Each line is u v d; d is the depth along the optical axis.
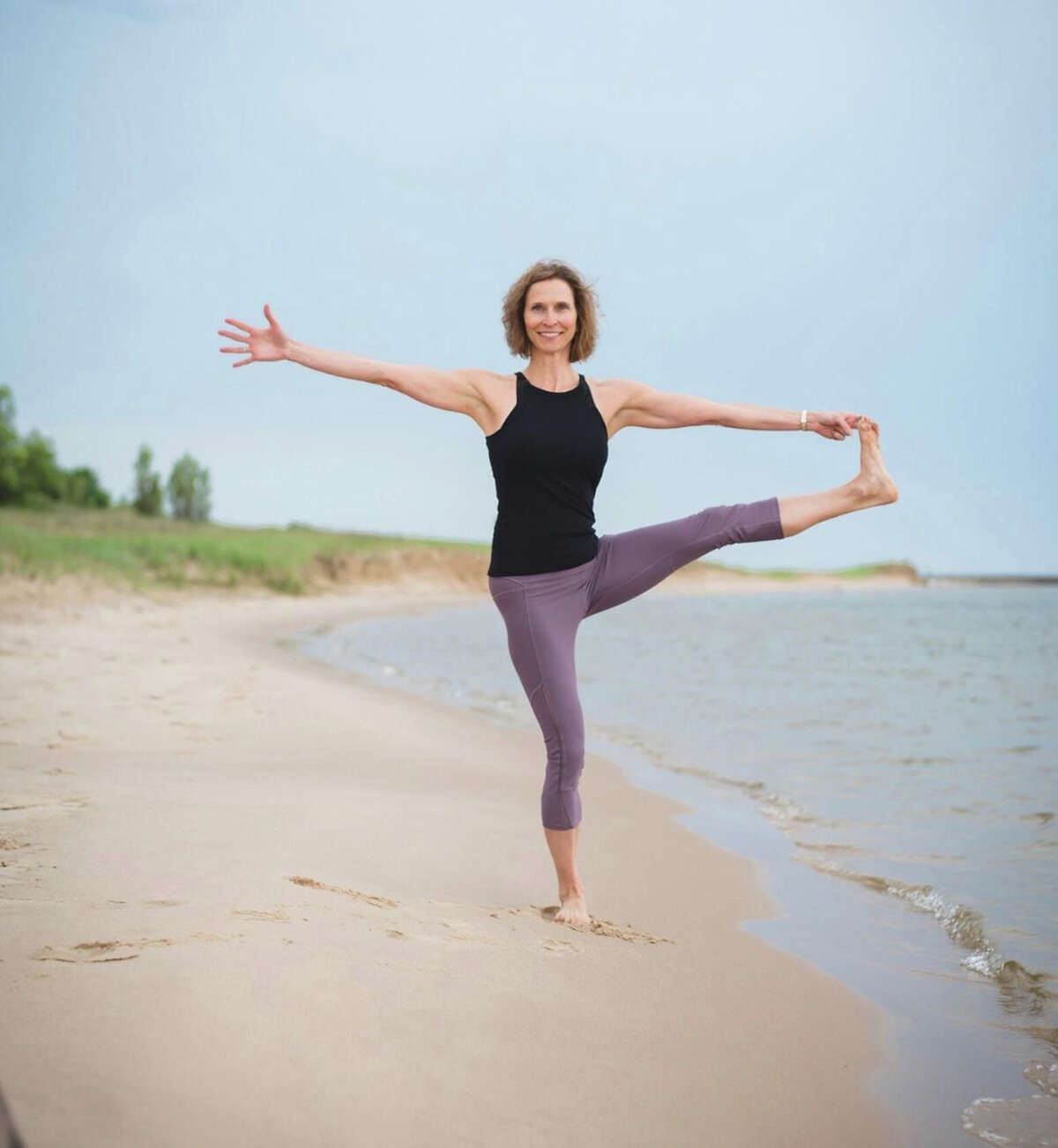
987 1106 2.94
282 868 4.21
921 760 8.33
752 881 5.13
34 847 4.27
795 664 17.62
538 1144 2.34
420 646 20.31
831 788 7.27
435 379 3.82
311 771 6.86
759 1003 3.50
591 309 3.98
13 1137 1.93
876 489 3.93
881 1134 2.72
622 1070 2.79
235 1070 2.36
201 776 6.33
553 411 3.82
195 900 3.56
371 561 52.94
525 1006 3.04
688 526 3.98
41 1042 2.37
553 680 3.95
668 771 7.94
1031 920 4.55
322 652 17.58
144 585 29.36
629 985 3.45
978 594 86.12
